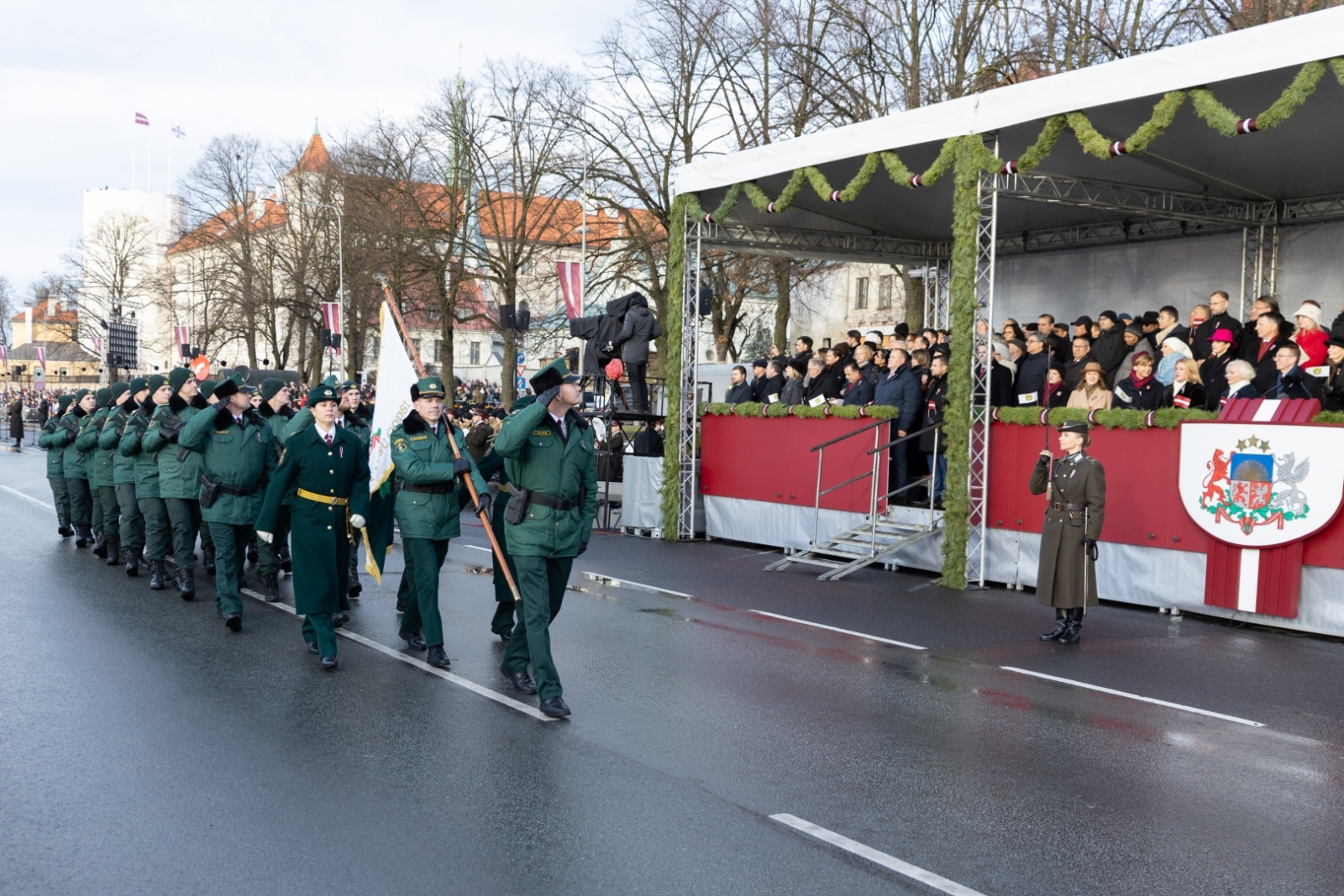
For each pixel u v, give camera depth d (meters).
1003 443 12.59
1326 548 9.91
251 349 56.25
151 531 11.52
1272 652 9.30
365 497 8.48
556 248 39.31
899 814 5.29
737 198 15.59
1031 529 12.29
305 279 51.53
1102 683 8.12
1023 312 19.77
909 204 16.75
